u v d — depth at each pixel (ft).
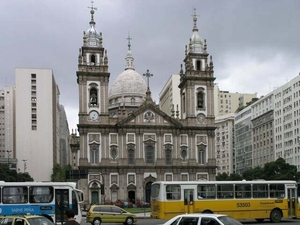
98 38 353.10
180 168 348.38
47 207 144.05
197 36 369.71
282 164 393.29
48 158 640.17
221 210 159.12
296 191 168.96
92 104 344.08
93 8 358.84
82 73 343.46
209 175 351.87
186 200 157.48
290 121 482.28
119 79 431.43
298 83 466.70
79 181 335.47
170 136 351.46
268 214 163.73
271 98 530.27
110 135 343.87
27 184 144.25
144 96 426.10
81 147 338.13
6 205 141.59
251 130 591.37
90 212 165.07
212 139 356.18
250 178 443.32
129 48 456.45
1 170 383.04
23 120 638.53
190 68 359.87
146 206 323.98
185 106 366.22
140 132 346.95
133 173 342.23
